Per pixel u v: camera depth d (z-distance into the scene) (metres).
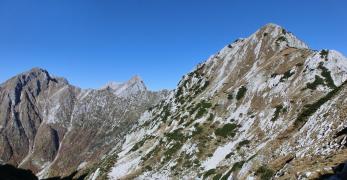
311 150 49.81
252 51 143.75
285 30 141.12
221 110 116.94
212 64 166.50
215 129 108.44
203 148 102.50
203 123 115.94
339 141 44.41
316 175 36.25
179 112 143.50
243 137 94.44
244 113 106.25
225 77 141.75
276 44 134.12
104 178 125.56
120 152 153.12
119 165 130.12
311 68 98.25
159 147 122.75
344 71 92.88
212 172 86.62
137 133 182.88
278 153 64.31
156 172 107.62
